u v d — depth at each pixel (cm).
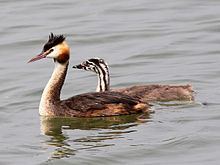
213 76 2155
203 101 1920
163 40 2558
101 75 2041
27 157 1590
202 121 1755
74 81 2192
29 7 3003
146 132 1702
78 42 2586
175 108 1880
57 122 1830
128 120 1806
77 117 1853
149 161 1548
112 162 1548
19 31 2712
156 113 1842
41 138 1709
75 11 2933
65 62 1919
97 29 2700
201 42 2514
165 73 2223
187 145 1614
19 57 2464
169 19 2788
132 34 2634
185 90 1978
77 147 1630
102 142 1653
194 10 2886
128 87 2056
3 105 1988
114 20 2803
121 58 2395
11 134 1747
